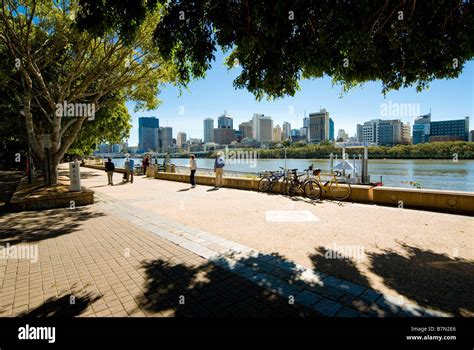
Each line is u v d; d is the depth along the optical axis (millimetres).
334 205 9758
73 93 12695
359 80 6344
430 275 4121
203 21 5629
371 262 4652
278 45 5453
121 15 5129
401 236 6012
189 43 5730
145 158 27781
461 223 6910
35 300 3564
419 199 8672
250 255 5090
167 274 4312
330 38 5254
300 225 7113
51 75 14719
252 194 13047
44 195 9906
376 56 5914
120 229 6984
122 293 3727
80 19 5051
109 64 13609
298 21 5094
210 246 5625
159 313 3254
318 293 3660
